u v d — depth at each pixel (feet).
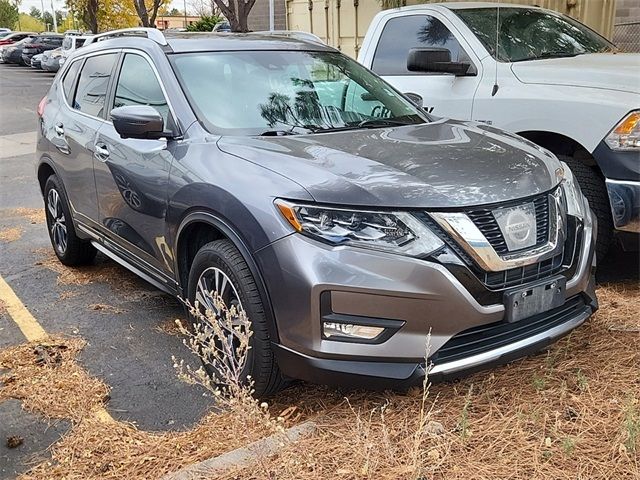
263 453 8.81
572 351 11.64
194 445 9.45
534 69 16.61
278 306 9.36
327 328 9.07
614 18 33.91
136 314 14.71
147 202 12.33
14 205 26.25
